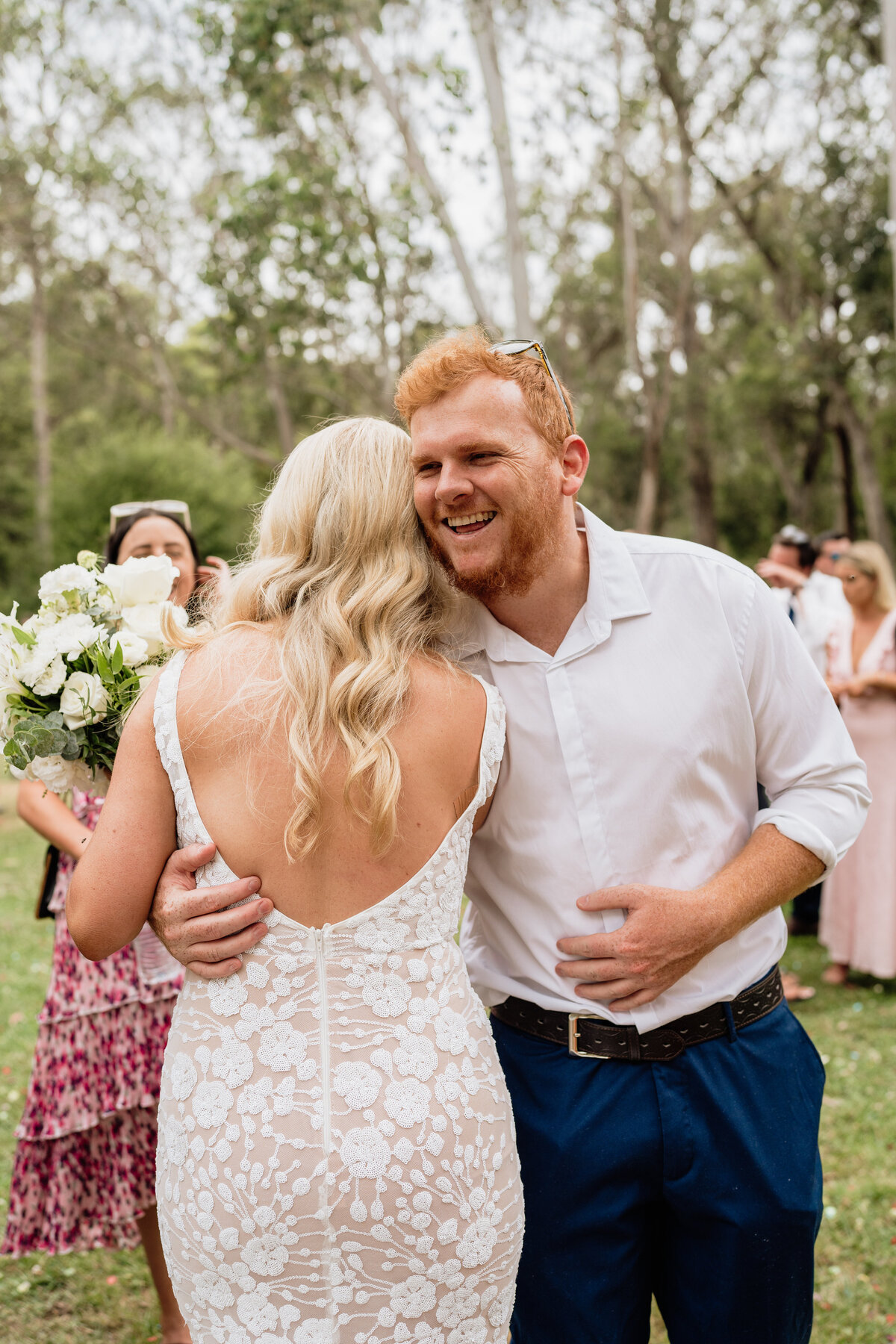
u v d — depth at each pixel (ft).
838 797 5.48
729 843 5.50
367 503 4.82
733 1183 5.18
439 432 4.89
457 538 5.04
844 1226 9.55
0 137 57.41
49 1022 7.89
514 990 5.59
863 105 61.31
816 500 101.50
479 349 4.92
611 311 83.46
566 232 68.49
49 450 82.48
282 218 40.50
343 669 4.51
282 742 4.46
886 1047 13.42
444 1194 4.30
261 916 4.44
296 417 77.15
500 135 37.86
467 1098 4.48
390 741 4.46
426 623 4.98
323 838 4.42
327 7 38.65
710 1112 5.24
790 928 19.02
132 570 5.90
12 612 5.73
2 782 40.50
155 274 62.08
